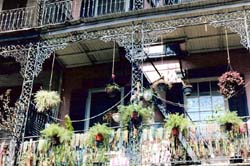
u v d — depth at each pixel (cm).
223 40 1162
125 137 944
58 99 1105
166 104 1177
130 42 1059
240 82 972
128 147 937
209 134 895
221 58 1202
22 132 1032
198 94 1190
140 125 945
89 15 1398
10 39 1156
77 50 1233
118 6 1373
